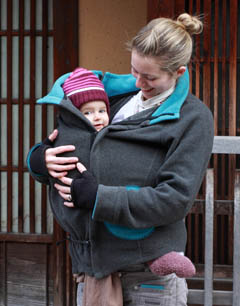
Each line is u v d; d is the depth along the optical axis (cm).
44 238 327
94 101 161
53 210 167
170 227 155
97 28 326
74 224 156
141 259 151
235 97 300
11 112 332
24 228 337
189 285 299
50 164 155
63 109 159
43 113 327
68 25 320
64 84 168
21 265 334
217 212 303
